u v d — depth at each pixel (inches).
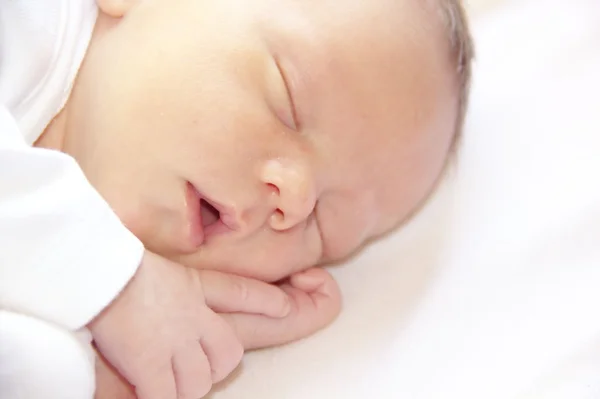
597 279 16.8
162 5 15.9
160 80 15.5
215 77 15.4
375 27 15.8
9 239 14.1
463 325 16.7
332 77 15.6
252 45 15.5
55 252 14.2
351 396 16.3
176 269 15.4
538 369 16.1
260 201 15.6
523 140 18.1
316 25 15.6
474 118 18.2
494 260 17.2
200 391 15.6
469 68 16.8
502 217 17.5
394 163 16.3
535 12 19.1
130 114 15.5
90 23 16.3
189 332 15.2
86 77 16.1
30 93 16.0
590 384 15.9
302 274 16.9
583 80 18.4
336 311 17.0
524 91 18.4
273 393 16.3
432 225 17.7
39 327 14.1
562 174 17.7
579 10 19.0
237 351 15.7
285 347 16.8
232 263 16.0
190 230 15.5
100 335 14.7
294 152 15.6
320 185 16.0
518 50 18.8
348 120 15.7
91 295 14.3
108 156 15.5
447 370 16.4
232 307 16.0
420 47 16.0
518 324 16.6
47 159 14.4
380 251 17.6
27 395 14.1
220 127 15.3
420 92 16.0
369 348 16.7
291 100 15.6
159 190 15.4
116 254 14.5
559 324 16.5
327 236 16.7
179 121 15.4
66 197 14.4
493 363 16.3
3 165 14.3
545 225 17.3
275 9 15.7
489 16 19.1
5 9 15.9
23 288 14.2
